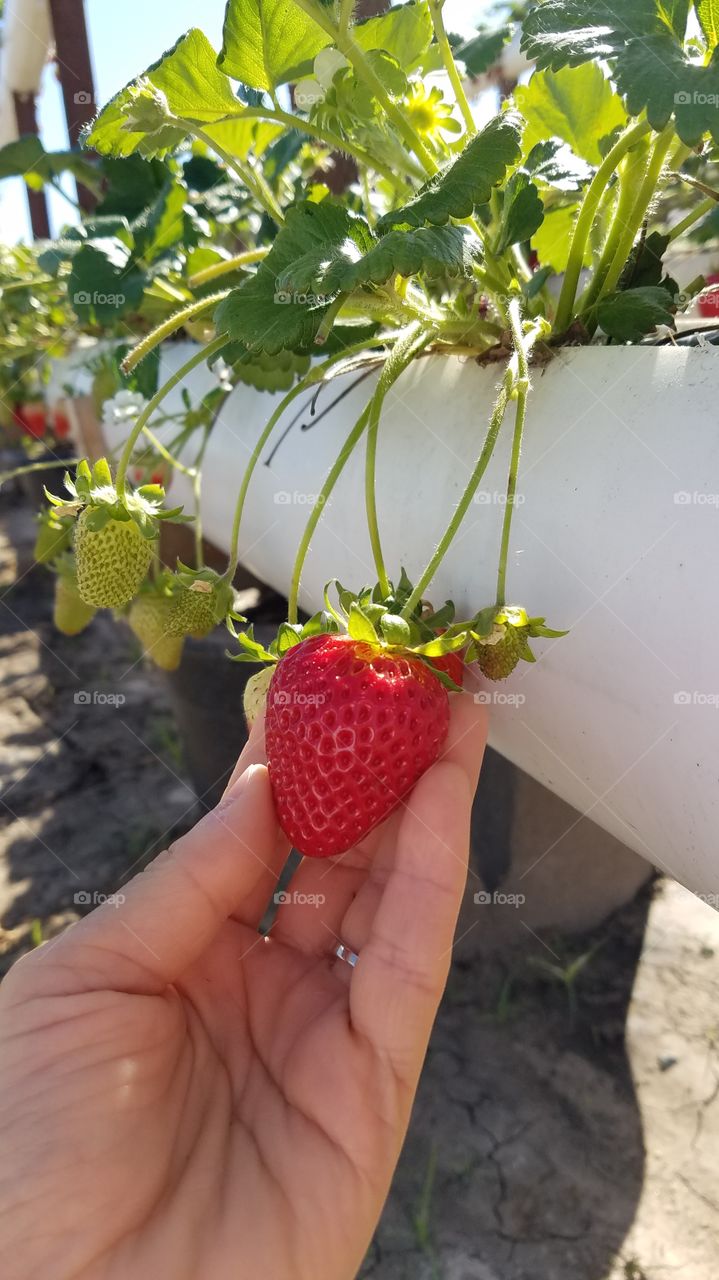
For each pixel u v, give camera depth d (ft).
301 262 0.51
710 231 1.03
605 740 0.52
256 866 0.60
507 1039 1.06
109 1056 0.53
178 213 1.17
